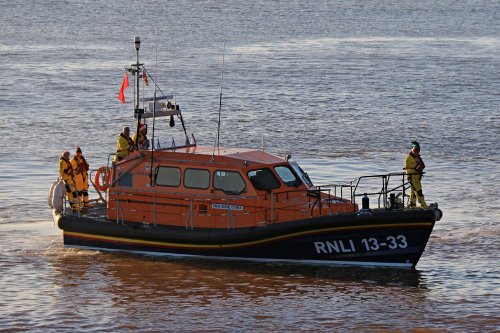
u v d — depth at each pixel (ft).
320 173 277.44
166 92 464.24
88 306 162.40
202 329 151.33
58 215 199.31
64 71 546.67
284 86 489.26
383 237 179.01
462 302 163.32
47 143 327.67
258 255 184.85
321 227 179.32
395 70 568.00
